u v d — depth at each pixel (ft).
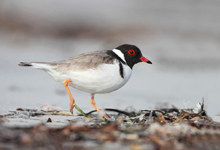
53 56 71.31
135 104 36.73
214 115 31.07
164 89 46.75
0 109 29.35
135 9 118.73
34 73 56.39
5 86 44.39
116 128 19.75
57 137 17.87
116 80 28.55
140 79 54.39
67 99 38.32
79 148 16.53
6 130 18.31
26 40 91.71
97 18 110.73
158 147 17.34
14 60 65.05
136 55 31.07
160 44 85.66
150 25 103.04
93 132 18.99
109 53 29.76
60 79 28.48
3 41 87.71
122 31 99.81
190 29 99.96
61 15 112.27
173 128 20.97
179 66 65.98
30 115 27.81
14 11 107.55
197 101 39.32
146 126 22.54
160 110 29.63
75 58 28.12
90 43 93.86
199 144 18.48
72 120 26.22
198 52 78.18
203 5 118.11
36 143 16.69
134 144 17.56
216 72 62.23
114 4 125.90
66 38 101.19
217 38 93.35
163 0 125.70
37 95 39.58
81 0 125.49
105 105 35.78
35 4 114.73
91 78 27.45
